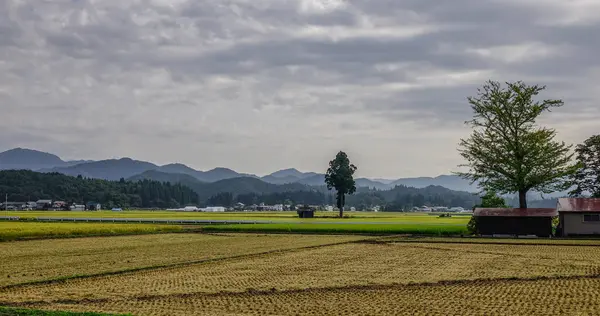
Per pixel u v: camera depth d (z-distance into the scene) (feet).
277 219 483.92
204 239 251.80
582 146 367.45
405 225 331.36
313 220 457.27
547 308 92.58
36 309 89.20
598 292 108.06
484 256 176.65
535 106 290.56
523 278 127.34
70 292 108.58
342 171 608.19
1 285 116.37
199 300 100.89
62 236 265.75
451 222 397.39
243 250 196.85
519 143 291.99
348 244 223.51
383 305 96.27
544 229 266.16
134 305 95.91
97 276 131.34
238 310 92.17
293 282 122.42
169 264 154.40
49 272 136.98
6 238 246.47
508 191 297.94
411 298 102.94
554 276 130.21
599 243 224.94
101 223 377.30
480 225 273.75
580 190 368.07
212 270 143.02
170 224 377.91
